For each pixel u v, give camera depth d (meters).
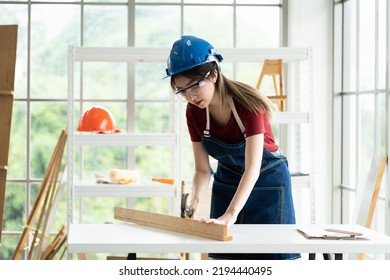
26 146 5.18
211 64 3.18
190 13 5.21
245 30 5.23
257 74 5.25
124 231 3.14
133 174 4.69
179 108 4.61
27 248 5.04
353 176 4.93
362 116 4.75
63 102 5.19
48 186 4.84
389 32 4.22
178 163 4.62
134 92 5.20
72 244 2.85
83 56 4.55
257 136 3.28
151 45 5.20
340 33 5.03
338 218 5.06
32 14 5.16
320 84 5.05
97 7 5.18
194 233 3.03
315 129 5.04
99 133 4.62
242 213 3.60
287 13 5.17
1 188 4.55
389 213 4.27
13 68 4.55
